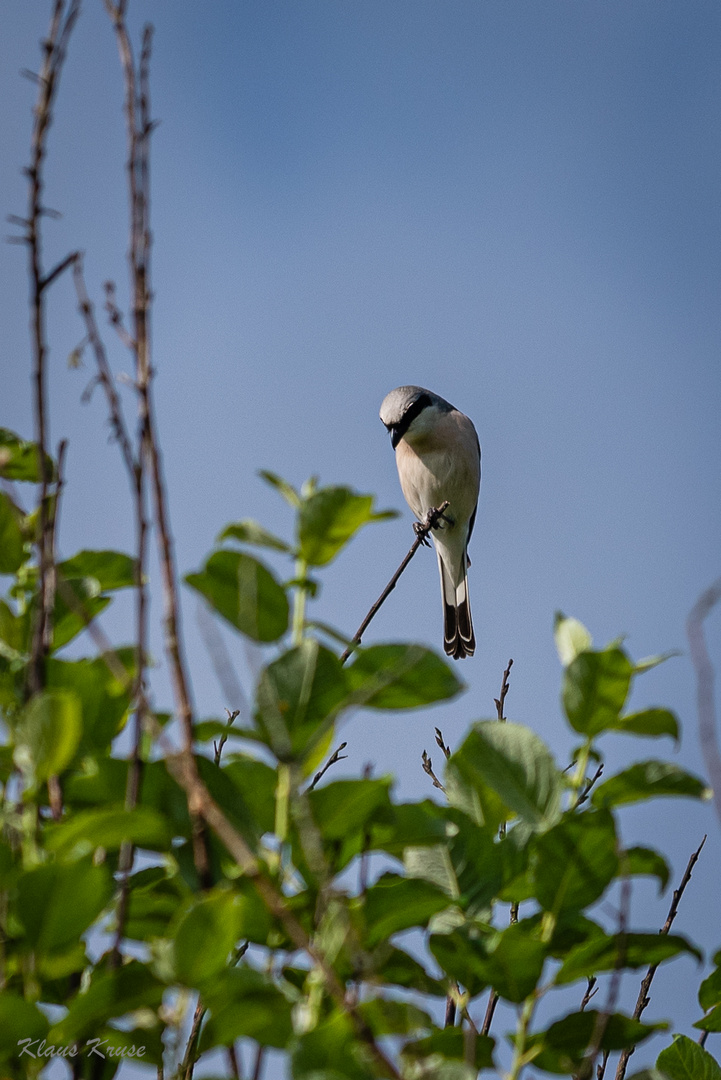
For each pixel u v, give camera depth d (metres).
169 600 3.21
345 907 3.09
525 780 3.55
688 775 3.48
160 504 3.31
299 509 3.59
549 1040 3.49
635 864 3.59
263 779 3.44
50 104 3.60
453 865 3.73
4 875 3.14
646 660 3.54
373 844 3.49
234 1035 3.13
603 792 3.53
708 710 3.38
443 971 3.58
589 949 3.45
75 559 4.20
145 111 3.79
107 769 3.42
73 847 3.11
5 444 4.59
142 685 3.25
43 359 3.46
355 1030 2.90
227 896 2.94
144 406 3.45
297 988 3.62
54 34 3.64
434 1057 3.39
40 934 3.04
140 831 3.05
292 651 3.42
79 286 3.55
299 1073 2.88
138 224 3.67
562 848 3.48
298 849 3.38
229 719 4.88
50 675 3.63
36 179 3.54
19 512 4.02
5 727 3.66
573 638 3.92
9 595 4.09
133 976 3.09
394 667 3.39
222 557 3.56
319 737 3.31
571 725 3.57
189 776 3.06
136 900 3.52
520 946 3.40
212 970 2.97
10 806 3.46
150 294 3.61
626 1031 3.51
